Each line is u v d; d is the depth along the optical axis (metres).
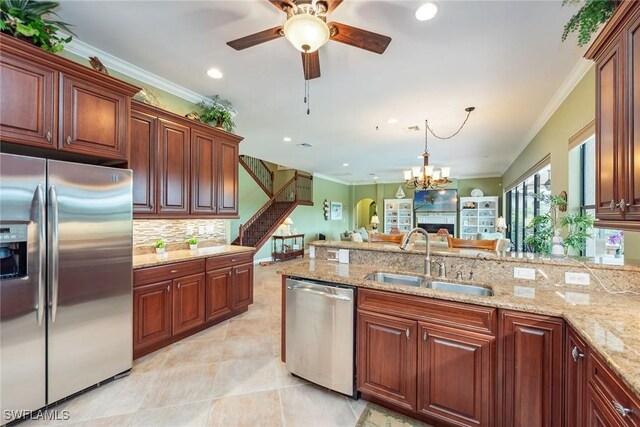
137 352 2.54
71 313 1.96
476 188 9.76
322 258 2.79
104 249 2.13
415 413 1.80
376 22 2.05
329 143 5.50
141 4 1.91
